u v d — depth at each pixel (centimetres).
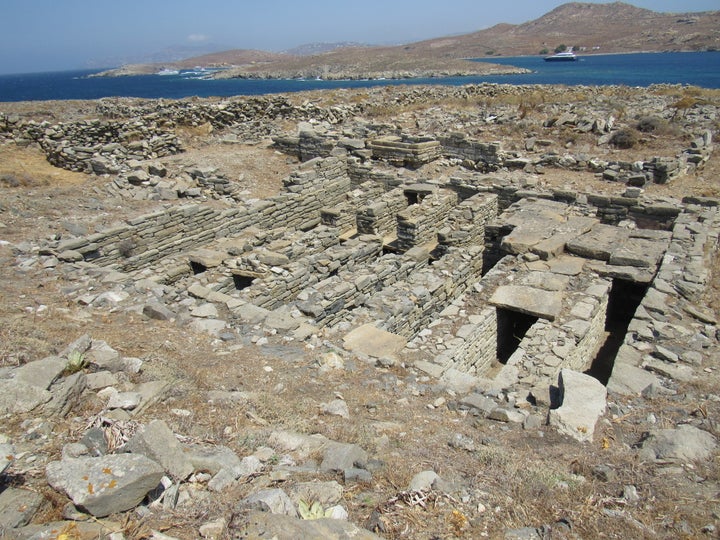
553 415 647
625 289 1248
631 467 541
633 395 733
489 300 1084
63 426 510
